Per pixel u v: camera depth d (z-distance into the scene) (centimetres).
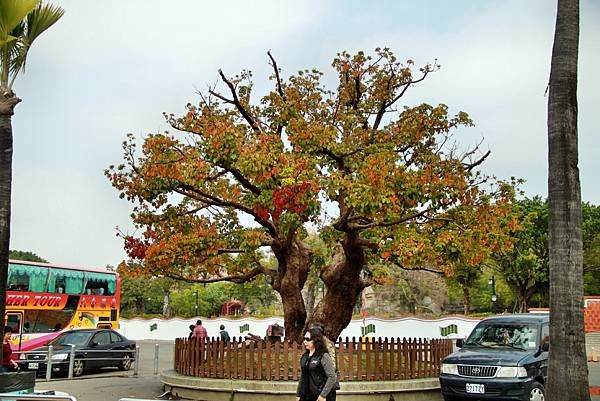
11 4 1115
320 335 955
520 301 4931
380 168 1462
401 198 1473
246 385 1514
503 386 1389
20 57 1180
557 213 938
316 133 1623
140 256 1762
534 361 1439
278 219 1524
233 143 1515
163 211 1792
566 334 905
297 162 1492
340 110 1964
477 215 1541
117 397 1658
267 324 4806
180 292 6994
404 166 1578
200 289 6675
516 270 4706
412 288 5881
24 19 1192
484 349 1528
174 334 5166
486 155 1762
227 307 7181
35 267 2755
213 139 1520
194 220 1822
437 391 1620
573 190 941
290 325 1781
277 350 1542
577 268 922
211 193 1703
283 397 1490
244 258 1936
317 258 1994
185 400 1606
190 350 1697
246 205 1680
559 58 977
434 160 1739
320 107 1944
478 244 1501
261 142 1537
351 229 1580
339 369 1540
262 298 6962
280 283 1808
